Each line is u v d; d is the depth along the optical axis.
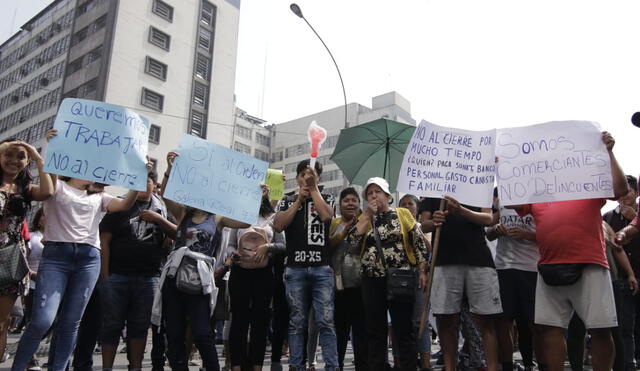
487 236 5.17
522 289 4.80
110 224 4.57
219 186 4.55
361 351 4.80
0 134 44.25
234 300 4.71
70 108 4.17
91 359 4.63
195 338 4.13
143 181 4.27
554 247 3.92
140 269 4.54
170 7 37.84
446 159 4.61
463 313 5.55
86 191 4.25
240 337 4.63
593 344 3.86
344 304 5.16
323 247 4.60
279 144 66.81
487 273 4.39
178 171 4.40
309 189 4.61
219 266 5.79
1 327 3.85
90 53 35.56
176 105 37.12
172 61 37.38
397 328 4.29
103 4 35.62
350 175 7.60
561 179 4.07
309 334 5.43
